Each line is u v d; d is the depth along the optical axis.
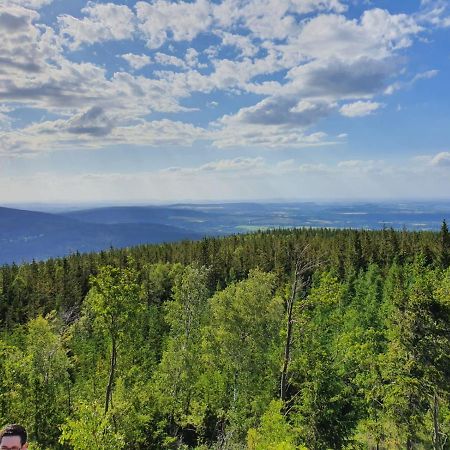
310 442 29.72
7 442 5.37
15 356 34.56
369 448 32.41
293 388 41.31
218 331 44.84
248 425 35.66
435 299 28.48
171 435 41.91
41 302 94.00
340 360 35.38
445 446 32.50
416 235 108.88
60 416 34.56
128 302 31.36
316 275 75.69
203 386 43.19
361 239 104.56
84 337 63.59
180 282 52.97
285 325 44.16
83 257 134.00
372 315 55.31
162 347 61.38
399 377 27.78
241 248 124.81
